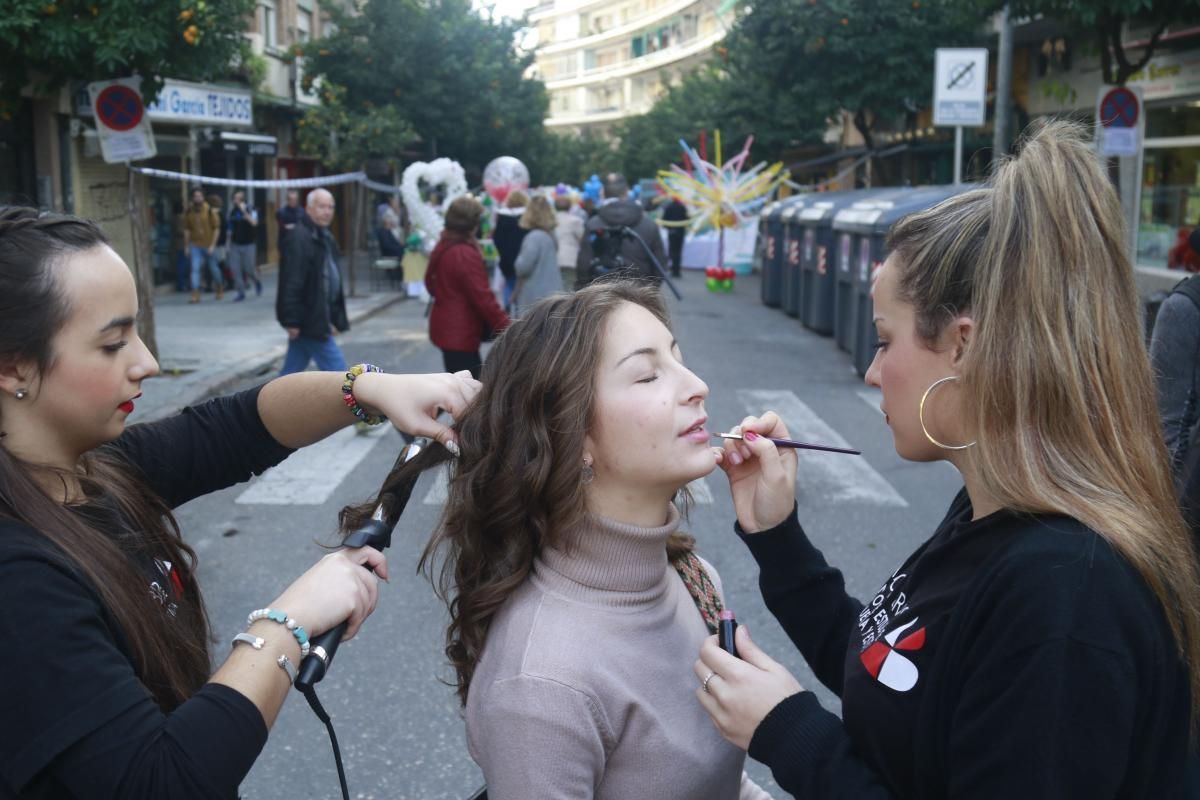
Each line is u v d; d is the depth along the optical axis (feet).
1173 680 4.12
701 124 111.65
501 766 4.98
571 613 5.20
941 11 70.18
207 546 18.49
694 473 5.23
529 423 5.25
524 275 32.91
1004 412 4.30
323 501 21.22
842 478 22.90
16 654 3.97
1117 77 35.40
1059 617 3.95
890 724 4.46
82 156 44.45
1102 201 4.34
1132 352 4.32
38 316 4.42
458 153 99.40
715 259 88.07
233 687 4.23
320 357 27.94
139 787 3.90
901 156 90.84
